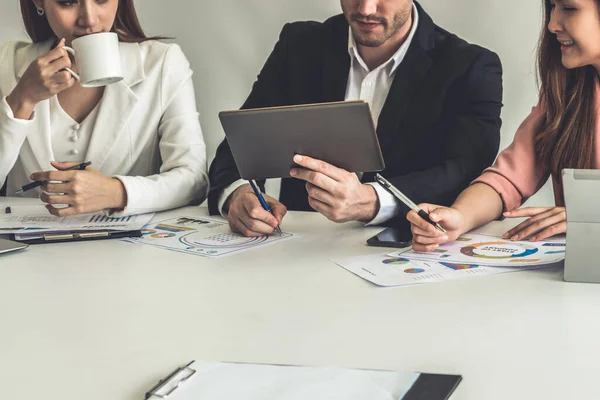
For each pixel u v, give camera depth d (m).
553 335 0.91
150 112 2.03
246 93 2.65
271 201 1.57
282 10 2.54
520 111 2.33
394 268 1.21
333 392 0.73
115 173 2.02
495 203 1.57
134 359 0.86
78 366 0.85
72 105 2.02
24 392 0.78
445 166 1.76
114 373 0.82
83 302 1.07
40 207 1.75
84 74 1.63
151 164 2.06
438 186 1.71
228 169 1.84
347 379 0.75
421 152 1.95
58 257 1.32
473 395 0.75
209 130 2.72
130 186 1.65
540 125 1.72
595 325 0.94
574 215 1.11
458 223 1.38
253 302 1.05
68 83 1.73
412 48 1.96
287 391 0.73
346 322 0.97
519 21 2.27
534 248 1.31
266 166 1.41
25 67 2.02
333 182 1.39
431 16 2.37
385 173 1.98
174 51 2.07
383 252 1.32
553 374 0.80
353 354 0.86
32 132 1.97
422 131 1.94
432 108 1.92
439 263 1.24
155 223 1.61
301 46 2.13
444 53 1.96
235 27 2.61
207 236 1.47
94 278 1.19
